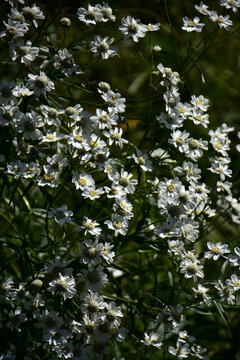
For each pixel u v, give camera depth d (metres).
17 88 0.86
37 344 0.90
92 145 0.86
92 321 0.85
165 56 0.93
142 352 0.93
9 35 0.86
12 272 0.94
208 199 0.91
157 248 0.91
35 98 0.90
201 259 0.89
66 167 0.87
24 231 0.94
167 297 0.95
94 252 0.85
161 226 0.88
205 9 0.92
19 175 0.86
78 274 0.89
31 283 0.85
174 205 0.88
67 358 0.86
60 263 0.85
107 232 0.90
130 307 0.90
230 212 0.91
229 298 0.88
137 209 0.93
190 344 0.88
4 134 0.91
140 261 0.94
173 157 0.95
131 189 0.87
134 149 0.92
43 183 0.86
